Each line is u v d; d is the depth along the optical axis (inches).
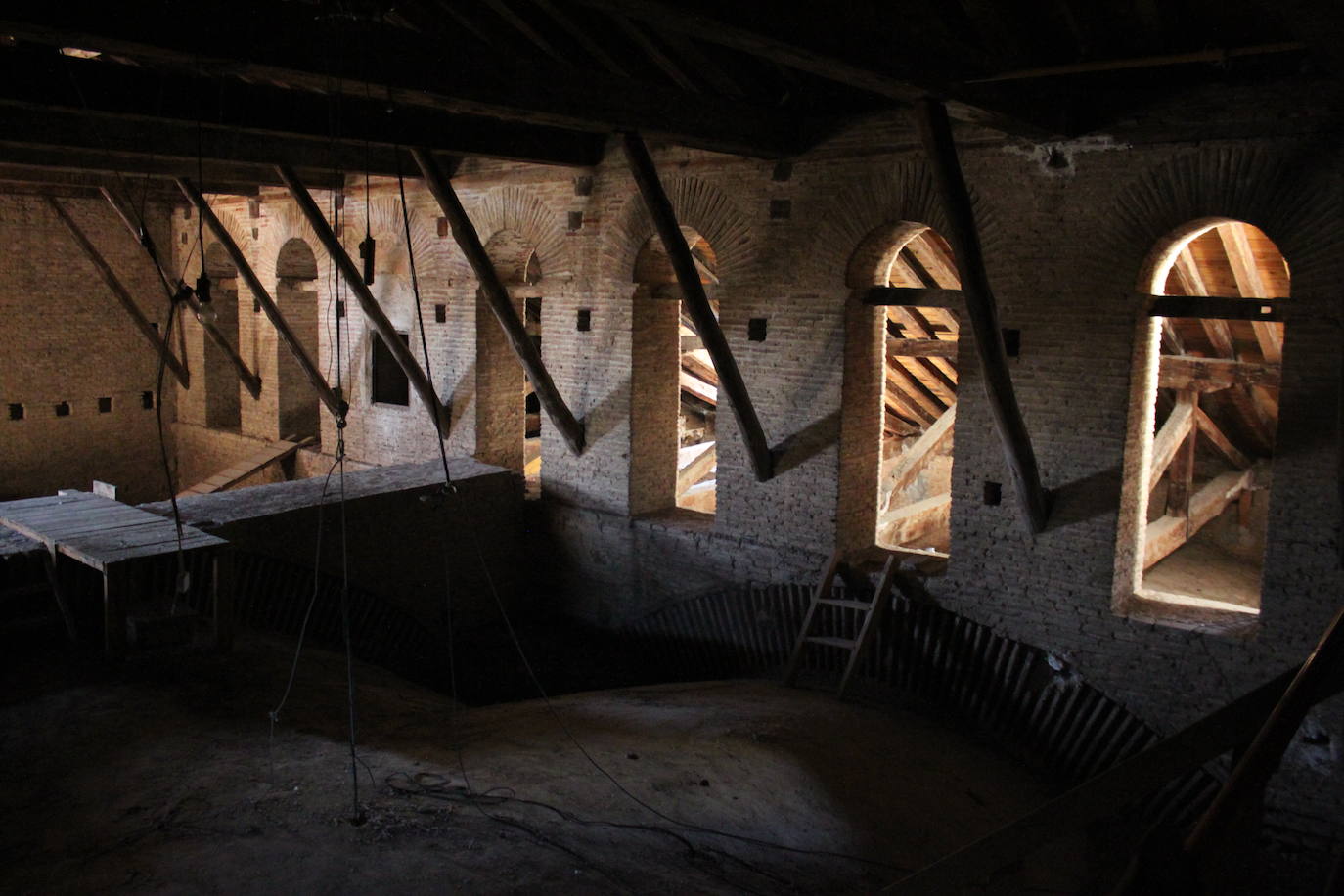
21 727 271.4
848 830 272.8
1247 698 92.6
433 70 259.8
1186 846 73.4
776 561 421.1
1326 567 300.0
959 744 367.9
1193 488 581.6
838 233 385.1
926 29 258.7
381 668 401.7
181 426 698.2
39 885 195.3
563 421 472.7
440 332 526.6
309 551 412.5
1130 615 340.2
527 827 234.5
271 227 601.0
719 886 217.6
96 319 649.6
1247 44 272.5
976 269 295.6
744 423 400.5
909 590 386.3
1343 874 70.6
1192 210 311.0
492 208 498.3
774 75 376.5
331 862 207.8
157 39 211.3
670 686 407.5
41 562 331.0
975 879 90.7
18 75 277.6
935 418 614.9
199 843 213.8
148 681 306.0
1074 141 330.6
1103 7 282.4
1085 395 339.3
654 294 457.7
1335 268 287.3
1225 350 440.1
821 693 394.3
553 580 505.0
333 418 591.8
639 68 374.0
